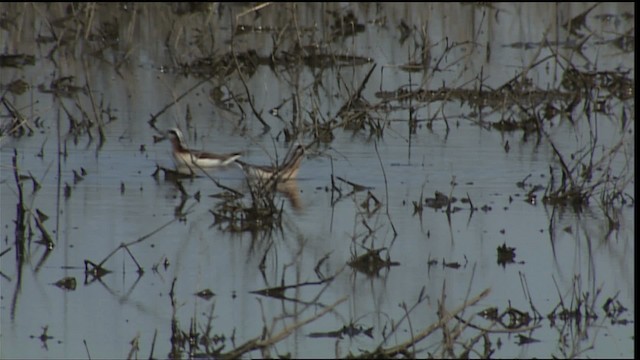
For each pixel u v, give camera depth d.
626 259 18.75
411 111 27.89
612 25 40.88
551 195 21.94
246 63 34.28
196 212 21.14
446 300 16.89
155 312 16.58
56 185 22.67
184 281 17.72
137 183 23.00
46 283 17.62
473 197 22.20
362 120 27.72
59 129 25.39
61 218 20.62
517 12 42.97
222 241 19.56
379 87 32.06
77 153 25.09
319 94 31.22
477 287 17.45
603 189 22.20
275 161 23.94
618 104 30.95
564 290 17.39
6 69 33.75
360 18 41.78
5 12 40.91
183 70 34.09
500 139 27.03
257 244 19.47
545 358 15.05
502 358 15.04
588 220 20.86
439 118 28.95
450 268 18.31
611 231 20.16
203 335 15.41
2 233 19.78
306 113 28.64
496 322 16.05
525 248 19.30
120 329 15.98
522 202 21.91
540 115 29.45
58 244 19.27
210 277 17.89
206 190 22.62
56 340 15.66
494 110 29.67
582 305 16.77
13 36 38.16
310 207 21.52
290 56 34.91
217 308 16.67
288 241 19.62
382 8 43.62
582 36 39.12
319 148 25.81
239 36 38.78
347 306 16.73
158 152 25.44
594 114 29.48
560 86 32.16
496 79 33.09
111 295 17.17
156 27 40.09
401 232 20.05
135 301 16.94
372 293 17.23
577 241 19.64
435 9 43.47
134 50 36.66
